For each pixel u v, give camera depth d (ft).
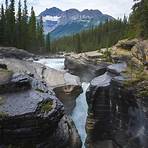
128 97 108.68
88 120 131.54
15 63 140.05
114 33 390.01
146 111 99.30
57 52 439.63
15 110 74.02
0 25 271.28
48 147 79.25
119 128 116.06
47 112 76.79
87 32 497.87
